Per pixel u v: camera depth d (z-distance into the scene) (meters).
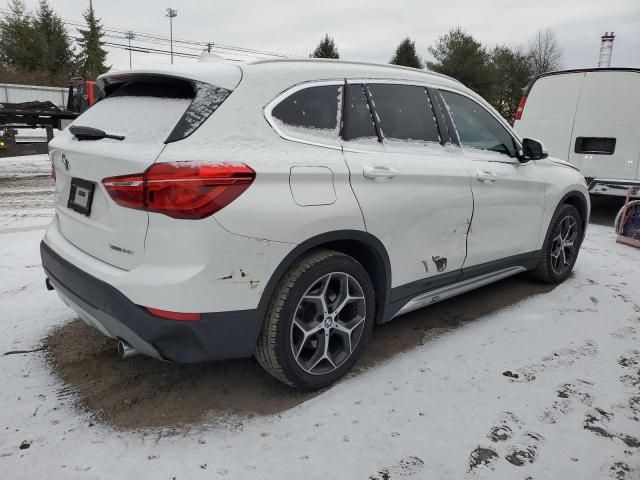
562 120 7.04
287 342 2.44
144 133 2.28
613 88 6.65
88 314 2.46
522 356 3.08
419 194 2.93
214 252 2.13
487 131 3.67
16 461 2.11
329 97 2.69
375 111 2.89
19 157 14.06
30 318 3.51
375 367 2.93
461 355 3.09
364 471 2.08
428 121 3.21
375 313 2.97
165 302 2.12
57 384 2.69
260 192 2.23
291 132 2.47
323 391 2.67
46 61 47.84
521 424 2.41
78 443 2.23
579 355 3.11
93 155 2.32
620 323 3.60
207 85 2.31
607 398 2.64
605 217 7.80
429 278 3.15
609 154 6.68
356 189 2.61
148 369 2.87
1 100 17.98
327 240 2.50
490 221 3.50
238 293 2.23
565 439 2.31
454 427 2.38
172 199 2.06
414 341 3.28
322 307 2.56
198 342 2.21
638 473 2.11
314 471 2.08
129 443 2.23
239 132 2.29
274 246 2.29
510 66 44.53
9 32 47.31
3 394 2.58
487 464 2.14
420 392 2.67
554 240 4.30
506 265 3.84
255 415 2.45
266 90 2.45
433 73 3.38
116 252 2.30
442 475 2.07
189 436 2.29
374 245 2.72
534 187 3.89
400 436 2.30
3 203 7.95
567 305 3.95
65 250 2.62
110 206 2.28
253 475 2.05
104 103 2.81
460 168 3.23
